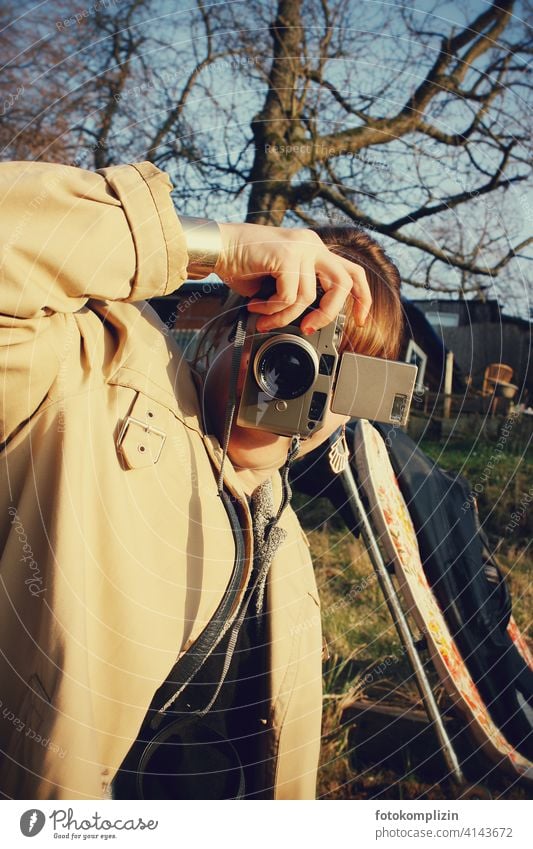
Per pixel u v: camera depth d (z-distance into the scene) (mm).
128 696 979
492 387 6172
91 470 978
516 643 2645
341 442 1461
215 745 1209
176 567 1032
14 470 976
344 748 2344
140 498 1011
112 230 925
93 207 917
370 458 2139
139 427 1021
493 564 2621
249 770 1287
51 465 956
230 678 1185
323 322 1063
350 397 1200
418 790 2229
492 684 2406
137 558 991
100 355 1046
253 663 1235
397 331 1310
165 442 1054
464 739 2410
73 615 916
